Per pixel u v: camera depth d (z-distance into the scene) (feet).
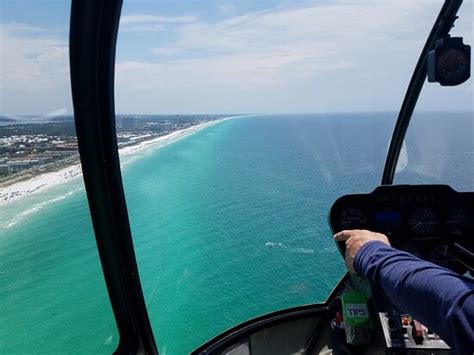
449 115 11.58
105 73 5.47
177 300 10.83
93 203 6.12
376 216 7.70
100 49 5.34
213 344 8.53
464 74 6.73
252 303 11.28
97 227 6.29
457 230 7.57
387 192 7.68
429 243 7.64
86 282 6.52
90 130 5.67
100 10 5.08
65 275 6.23
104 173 5.98
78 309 6.44
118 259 6.59
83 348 6.45
